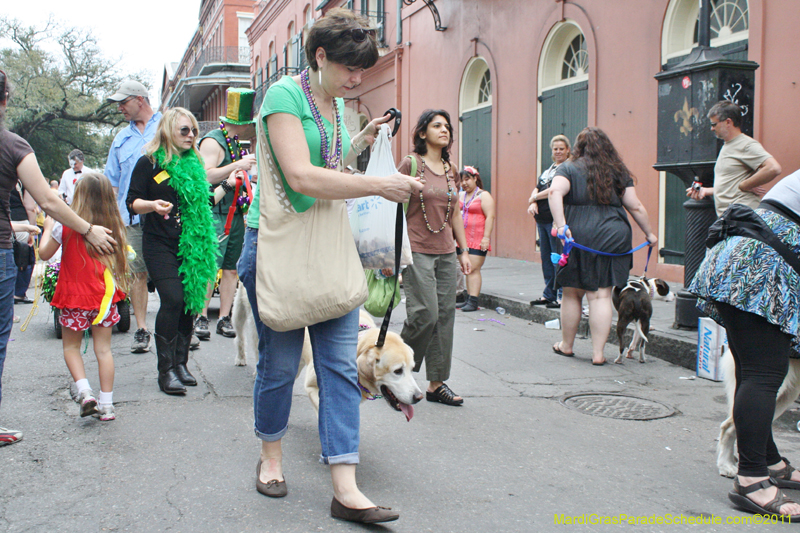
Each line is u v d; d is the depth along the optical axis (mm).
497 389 4852
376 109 18766
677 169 5934
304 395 4555
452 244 4348
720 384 5051
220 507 2777
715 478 3248
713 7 8336
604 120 9984
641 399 4637
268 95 2533
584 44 10820
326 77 2605
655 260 9055
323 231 2570
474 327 7344
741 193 5402
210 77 40000
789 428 4016
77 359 3910
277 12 29750
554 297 7730
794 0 7113
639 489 3094
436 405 4414
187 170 4590
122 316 6586
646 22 9094
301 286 2514
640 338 5781
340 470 2672
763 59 7477
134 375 4957
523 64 12078
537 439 3771
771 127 7430
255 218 2766
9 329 3428
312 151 2600
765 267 2797
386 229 2926
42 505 2770
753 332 2834
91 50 44500
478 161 13883
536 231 11945
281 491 2891
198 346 5953
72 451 3395
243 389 4609
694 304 5875
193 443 3531
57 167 47969
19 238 8570
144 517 2674
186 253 4500
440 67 15141
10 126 41406
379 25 18141
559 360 5797
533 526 2691
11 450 3396
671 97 5906
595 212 5543
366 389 3238
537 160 11797
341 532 2582
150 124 5926
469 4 13805
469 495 2980
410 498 2936
